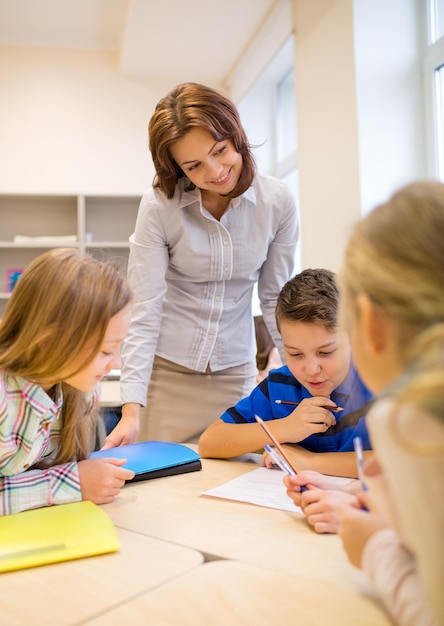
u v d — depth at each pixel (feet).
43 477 2.95
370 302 1.55
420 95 8.25
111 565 2.14
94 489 2.99
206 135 4.17
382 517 1.90
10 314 2.88
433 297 1.42
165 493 3.16
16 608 1.80
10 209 13.29
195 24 11.59
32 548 2.27
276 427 3.84
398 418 1.34
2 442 2.95
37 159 13.74
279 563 2.12
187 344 5.17
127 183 14.02
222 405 5.35
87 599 1.85
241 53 12.93
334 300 3.68
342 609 1.73
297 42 9.93
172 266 5.12
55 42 13.92
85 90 14.01
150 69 13.75
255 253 4.97
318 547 2.29
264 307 5.38
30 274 2.84
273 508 2.83
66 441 3.36
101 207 13.71
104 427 8.20
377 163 8.11
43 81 13.88
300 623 1.65
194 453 3.78
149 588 1.92
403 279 1.46
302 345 3.75
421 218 1.52
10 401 2.97
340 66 8.48
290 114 13.00
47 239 12.75
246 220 4.89
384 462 1.46
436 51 7.85
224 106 4.29
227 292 5.16
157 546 2.33
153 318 4.84
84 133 13.94
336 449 3.94
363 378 1.73
